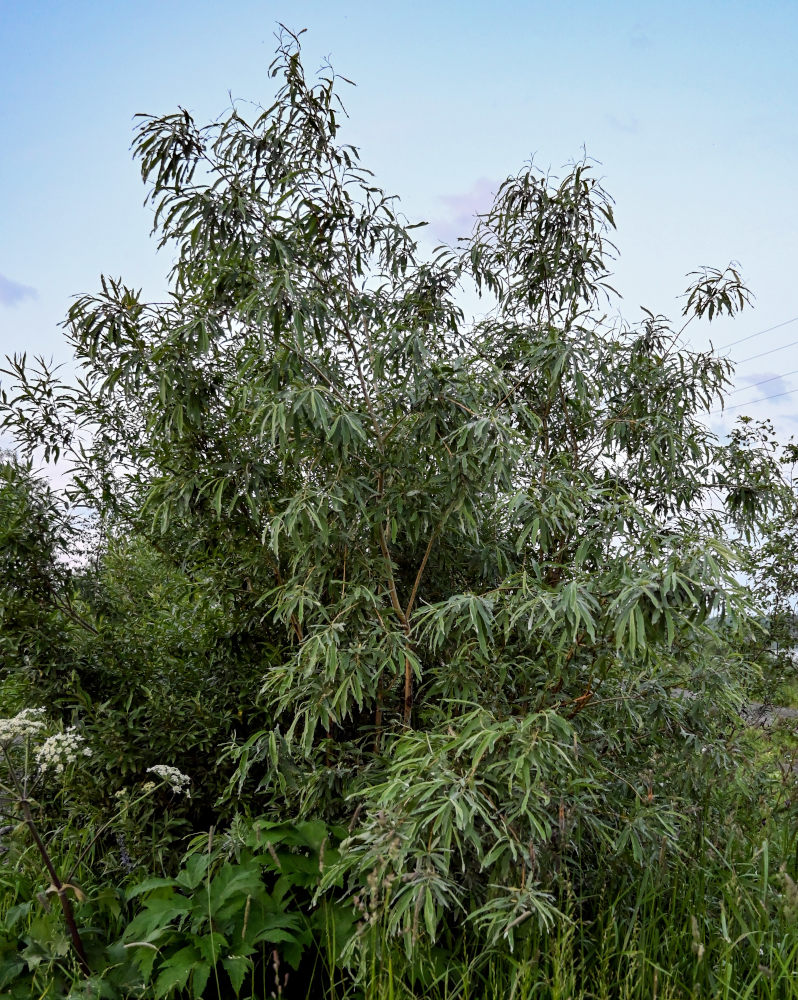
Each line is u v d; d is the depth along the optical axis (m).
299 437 2.63
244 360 3.07
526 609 2.39
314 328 2.70
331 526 2.67
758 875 2.52
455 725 2.43
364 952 2.05
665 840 2.45
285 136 2.90
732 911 2.33
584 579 2.32
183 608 3.60
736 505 3.81
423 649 2.91
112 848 3.20
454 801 1.92
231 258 2.71
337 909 2.32
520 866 2.19
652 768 2.80
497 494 2.97
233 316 2.89
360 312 3.00
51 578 3.23
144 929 2.21
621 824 2.50
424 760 2.08
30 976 2.23
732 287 3.53
